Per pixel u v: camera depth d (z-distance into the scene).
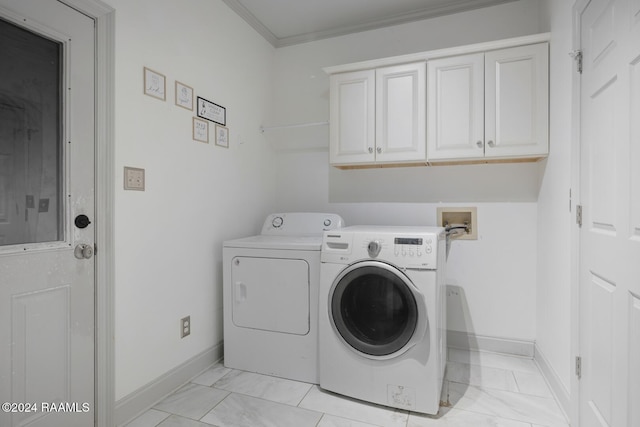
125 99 1.64
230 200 2.42
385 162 2.34
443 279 2.02
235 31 2.47
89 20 1.50
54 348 1.39
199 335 2.12
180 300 1.98
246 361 2.14
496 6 2.39
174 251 1.94
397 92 2.29
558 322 1.82
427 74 2.22
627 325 1.14
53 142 1.39
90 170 1.50
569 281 1.66
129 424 1.63
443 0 2.41
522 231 2.35
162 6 1.85
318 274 1.96
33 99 1.33
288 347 2.04
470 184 2.47
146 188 1.76
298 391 1.91
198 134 2.11
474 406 1.75
